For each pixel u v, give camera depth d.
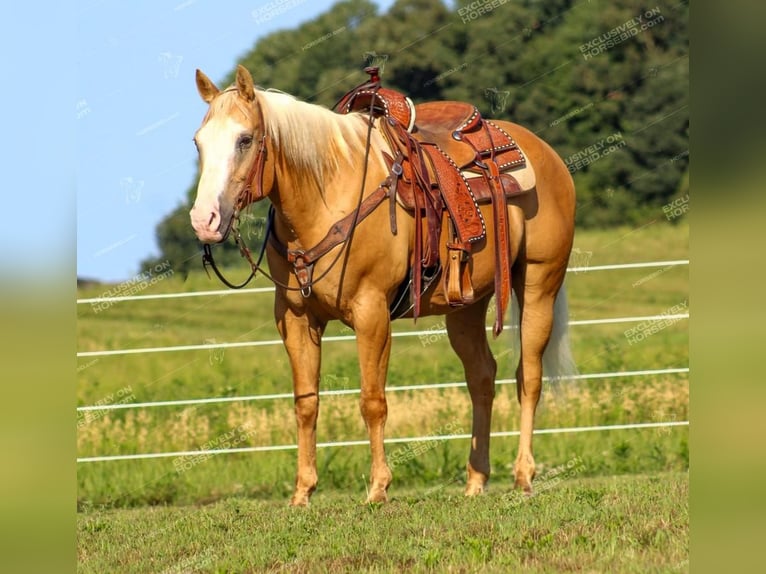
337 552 5.81
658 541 5.76
